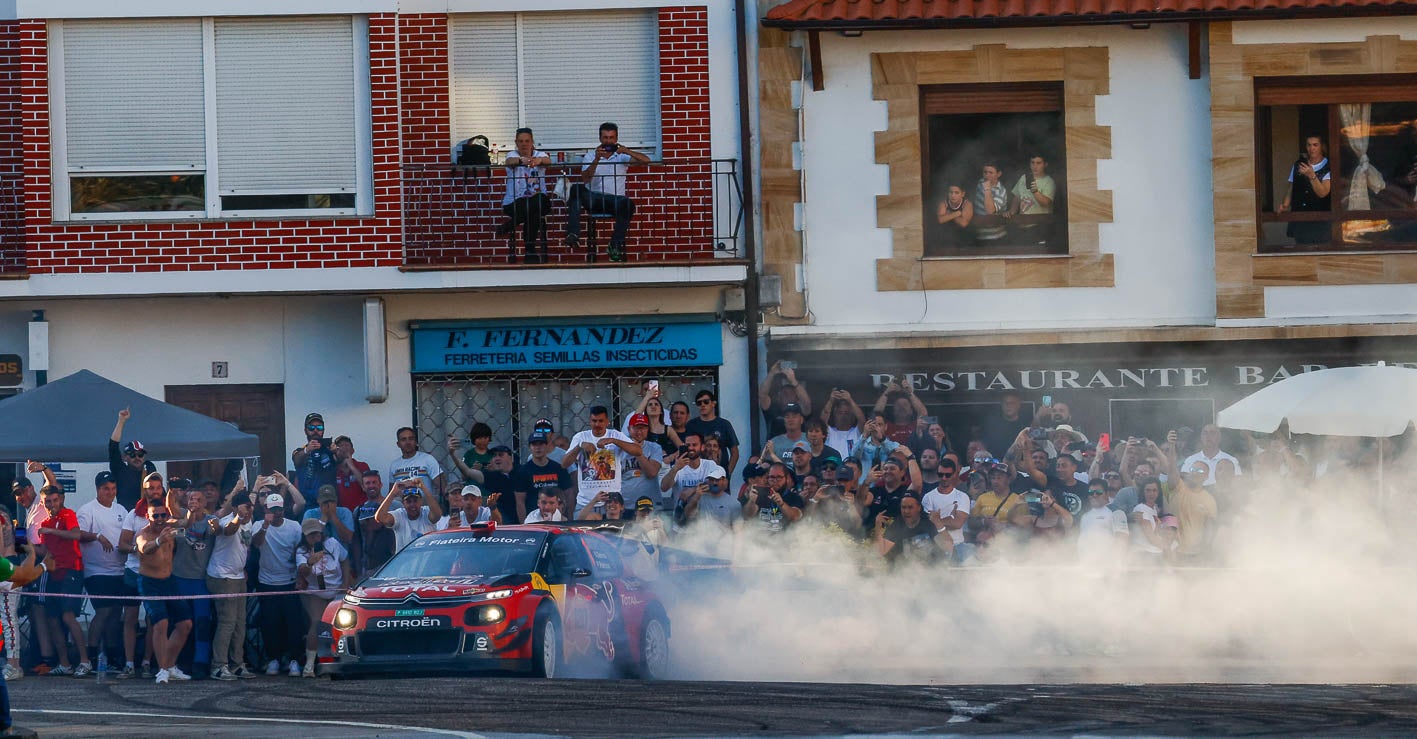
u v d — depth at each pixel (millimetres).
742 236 75688
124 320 76188
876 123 75625
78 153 74312
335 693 47156
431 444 76125
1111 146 75438
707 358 75625
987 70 75562
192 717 42062
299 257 73438
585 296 75812
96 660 62125
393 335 75938
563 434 76500
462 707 42438
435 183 75125
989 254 76062
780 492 62844
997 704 41719
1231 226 74750
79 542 61000
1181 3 73750
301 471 69062
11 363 75875
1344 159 76000
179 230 73500
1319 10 73438
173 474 76812
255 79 74688
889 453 67625
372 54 74125
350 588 60594
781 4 75812
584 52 76375
